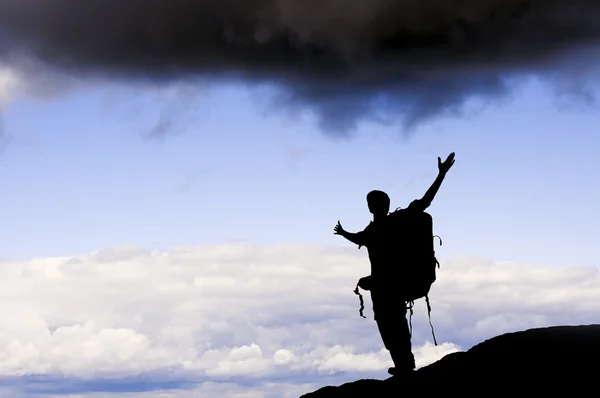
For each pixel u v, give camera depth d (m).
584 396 13.22
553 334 15.73
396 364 16.52
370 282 16.77
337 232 16.98
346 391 15.35
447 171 16.83
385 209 16.89
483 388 14.06
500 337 16.05
